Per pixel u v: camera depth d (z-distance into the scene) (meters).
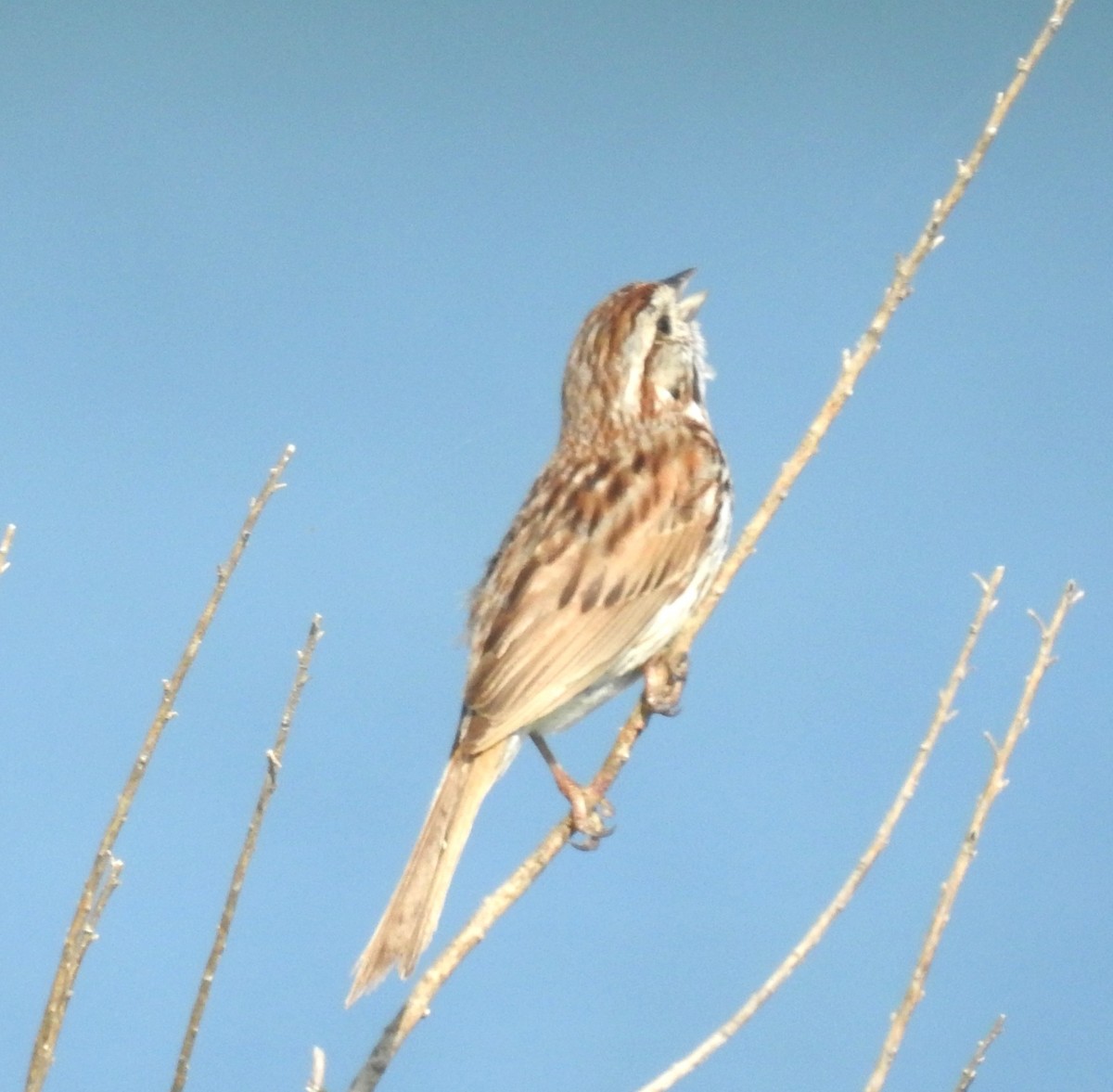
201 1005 5.84
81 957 5.81
